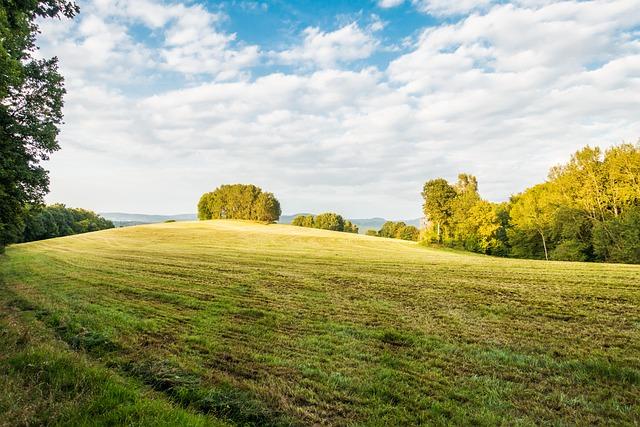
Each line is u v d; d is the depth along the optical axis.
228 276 23.17
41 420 5.24
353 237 75.31
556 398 6.86
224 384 7.42
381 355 9.16
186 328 11.58
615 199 47.22
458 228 62.28
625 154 46.44
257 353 9.30
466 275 23.34
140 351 9.33
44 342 9.53
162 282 20.95
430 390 7.27
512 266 28.34
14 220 23.91
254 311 13.78
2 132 18.22
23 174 19.31
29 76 19.47
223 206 121.69
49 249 50.53
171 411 5.64
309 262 31.58
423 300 15.84
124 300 16.16
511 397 6.92
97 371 7.01
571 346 9.66
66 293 17.98
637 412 6.27
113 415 5.32
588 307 13.84
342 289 18.58
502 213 68.50
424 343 10.06
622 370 7.81
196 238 65.56
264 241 62.53
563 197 52.97
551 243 57.19
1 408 5.46
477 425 6.02
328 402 6.82
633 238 43.12
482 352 9.30
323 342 10.17
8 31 11.41
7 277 25.34
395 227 151.50
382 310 14.05
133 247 51.31
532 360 8.66
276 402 6.75
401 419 6.19
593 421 6.07
